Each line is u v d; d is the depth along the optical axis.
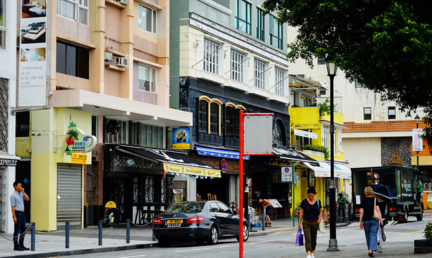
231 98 40.03
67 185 27.23
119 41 31.38
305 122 49.88
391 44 15.15
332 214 19.94
